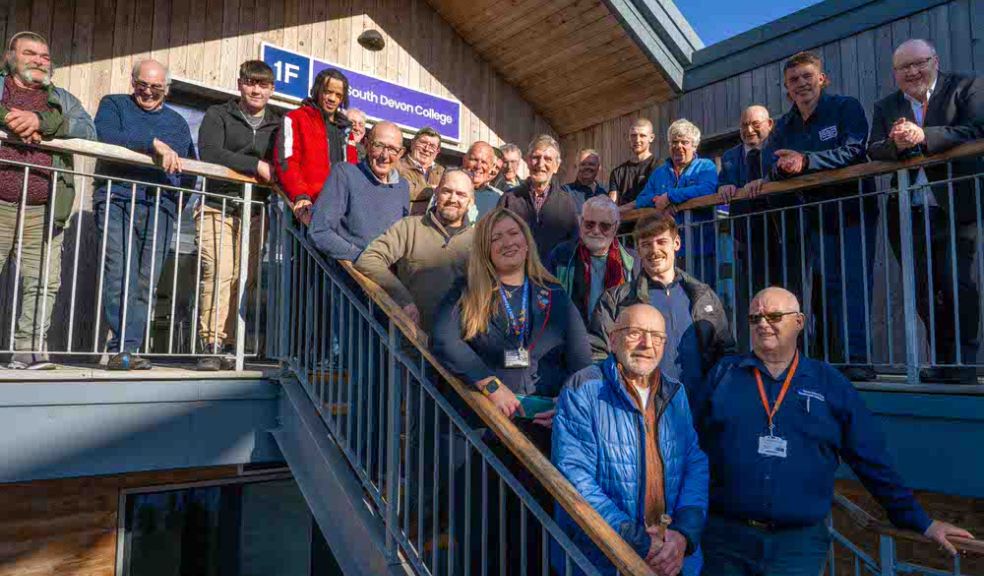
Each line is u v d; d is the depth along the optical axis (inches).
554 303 95.0
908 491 89.7
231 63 210.2
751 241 146.9
